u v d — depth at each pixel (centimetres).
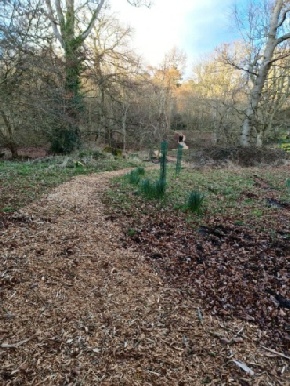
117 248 361
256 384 183
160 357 199
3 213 433
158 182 580
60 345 203
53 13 1177
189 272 313
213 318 243
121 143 2016
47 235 375
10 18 862
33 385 172
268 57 1198
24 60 957
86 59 1264
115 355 198
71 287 272
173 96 3206
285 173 905
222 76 2361
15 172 776
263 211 514
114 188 664
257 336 225
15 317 226
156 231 420
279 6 1129
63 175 825
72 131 1309
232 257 348
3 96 997
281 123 1822
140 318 237
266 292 280
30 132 1256
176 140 2719
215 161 1114
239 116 1788
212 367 194
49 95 1097
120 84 1552
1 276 275
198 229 430
